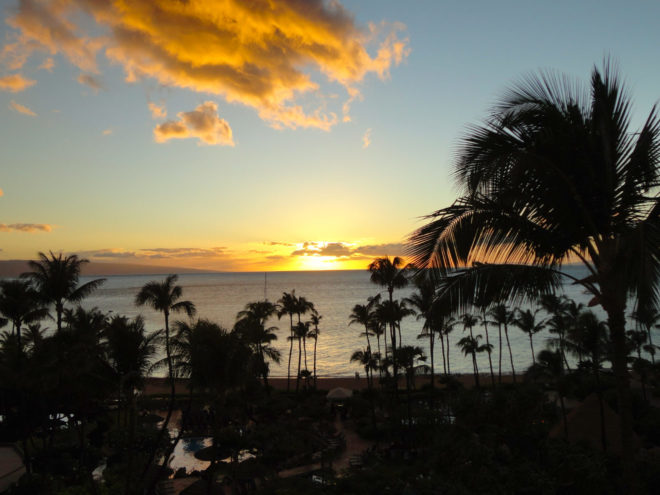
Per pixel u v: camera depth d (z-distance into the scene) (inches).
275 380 2474.2
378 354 1877.5
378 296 1961.1
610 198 310.0
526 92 331.3
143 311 6190.9
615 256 279.0
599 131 323.9
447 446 524.7
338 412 1723.7
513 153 310.0
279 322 5167.3
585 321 1103.6
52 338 956.0
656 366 1658.5
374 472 582.9
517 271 320.8
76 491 799.1
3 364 1027.9
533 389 648.4
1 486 825.5
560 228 320.8
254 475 1000.9
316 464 1096.8
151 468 1033.5
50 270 1363.2
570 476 458.3
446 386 1950.1
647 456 551.8
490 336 3917.3
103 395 944.9
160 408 1668.3
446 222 327.6
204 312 5757.9
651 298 237.3
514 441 574.9
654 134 301.3
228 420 1391.5
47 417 1185.4
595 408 1014.4
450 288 327.9
